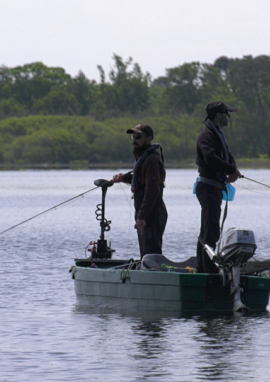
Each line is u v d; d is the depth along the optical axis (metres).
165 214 32.44
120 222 83.69
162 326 28.06
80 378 22.11
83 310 31.36
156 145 32.22
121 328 27.89
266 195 162.00
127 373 22.52
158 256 32.00
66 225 79.50
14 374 22.52
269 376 22.17
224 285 29.61
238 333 26.92
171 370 22.75
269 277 30.06
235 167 30.58
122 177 34.28
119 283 31.39
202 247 30.83
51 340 26.28
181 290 29.78
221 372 22.53
